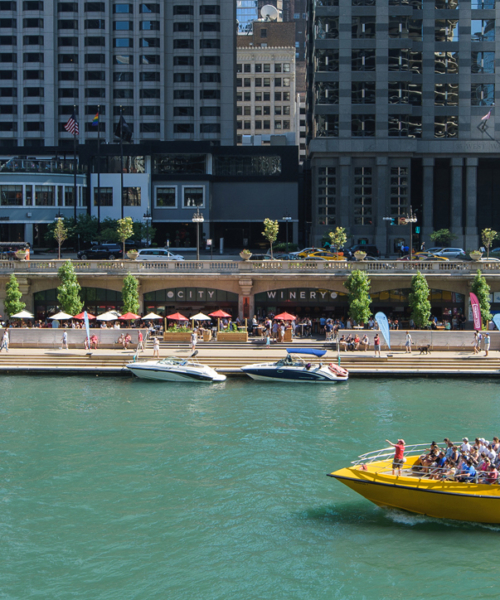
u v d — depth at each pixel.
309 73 130.38
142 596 24.53
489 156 109.38
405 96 107.50
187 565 26.47
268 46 179.62
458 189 109.75
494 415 43.28
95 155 109.62
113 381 53.09
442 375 54.22
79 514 30.30
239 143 179.12
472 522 29.62
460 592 24.81
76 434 40.03
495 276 66.31
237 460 36.12
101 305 69.31
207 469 34.97
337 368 53.50
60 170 106.81
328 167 108.06
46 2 134.75
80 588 24.97
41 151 120.31
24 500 31.55
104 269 67.88
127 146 110.62
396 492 29.66
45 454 36.88
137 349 59.12
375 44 106.62
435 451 31.44
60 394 48.81
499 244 112.00
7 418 42.97
